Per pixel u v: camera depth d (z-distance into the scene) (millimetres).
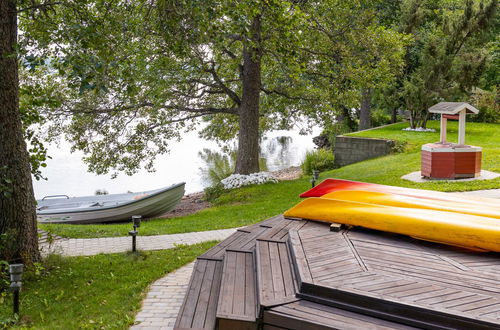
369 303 4074
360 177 16391
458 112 13805
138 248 9359
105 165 18938
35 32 7527
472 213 6082
